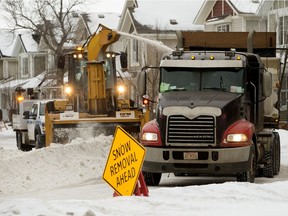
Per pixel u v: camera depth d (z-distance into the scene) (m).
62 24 115.50
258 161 36.97
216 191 26.53
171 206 22.58
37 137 52.41
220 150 32.81
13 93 140.25
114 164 24.55
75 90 52.78
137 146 24.42
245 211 21.84
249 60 36.56
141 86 36.03
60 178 37.47
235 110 33.56
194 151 32.91
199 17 103.81
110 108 50.53
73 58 52.81
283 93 89.31
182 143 33.06
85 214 19.31
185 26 109.00
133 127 47.03
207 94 34.34
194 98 33.94
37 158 39.38
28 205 21.41
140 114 47.25
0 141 83.31
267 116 40.00
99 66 49.78
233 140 32.91
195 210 21.95
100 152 42.03
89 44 50.16
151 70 85.75
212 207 22.66
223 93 34.41
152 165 33.34
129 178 24.42
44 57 149.88
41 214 20.27
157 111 33.81
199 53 35.91
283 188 27.89
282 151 52.50
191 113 33.00
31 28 117.94
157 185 35.22
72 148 41.34
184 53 35.94
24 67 156.50
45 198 29.70
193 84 35.03
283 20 90.06
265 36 43.47
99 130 46.66
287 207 22.94
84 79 52.59
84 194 30.91
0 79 160.75
